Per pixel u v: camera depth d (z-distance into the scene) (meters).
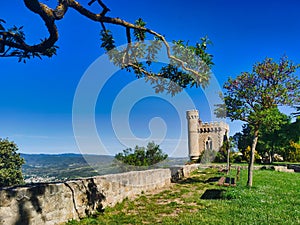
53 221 6.79
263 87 12.70
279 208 8.40
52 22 3.54
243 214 7.68
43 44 3.89
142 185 11.79
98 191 8.60
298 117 40.41
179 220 7.33
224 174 20.02
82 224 7.16
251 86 12.75
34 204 6.32
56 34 3.73
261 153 47.03
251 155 13.67
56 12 3.52
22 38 4.12
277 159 47.81
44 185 6.66
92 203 8.25
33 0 3.25
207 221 7.08
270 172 23.64
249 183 13.52
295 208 8.36
